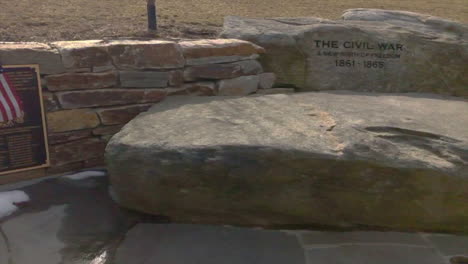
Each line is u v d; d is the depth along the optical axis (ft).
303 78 17.88
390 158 10.62
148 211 12.00
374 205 11.07
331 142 11.08
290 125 12.17
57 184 13.53
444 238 11.28
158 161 11.02
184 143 11.10
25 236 10.81
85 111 14.05
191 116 13.06
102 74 13.98
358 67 18.13
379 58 18.20
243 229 11.57
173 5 27.30
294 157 10.59
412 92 18.33
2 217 11.61
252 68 16.84
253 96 15.56
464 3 39.83
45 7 22.93
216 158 10.78
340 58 17.97
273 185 10.94
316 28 17.71
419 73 18.48
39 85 13.12
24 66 12.78
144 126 12.39
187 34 20.02
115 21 21.24
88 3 25.20
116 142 11.53
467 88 18.78
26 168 13.53
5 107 12.70
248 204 11.27
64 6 23.66
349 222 11.42
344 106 14.15
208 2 29.63
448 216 11.12
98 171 14.51
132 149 11.19
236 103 14.43
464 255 10.51
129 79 14.48
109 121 14.51
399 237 11.30
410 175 10.61
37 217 11.66
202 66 15.67
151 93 14.93
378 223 11.40
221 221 11.73
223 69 16.06
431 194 10.80
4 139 12.96
